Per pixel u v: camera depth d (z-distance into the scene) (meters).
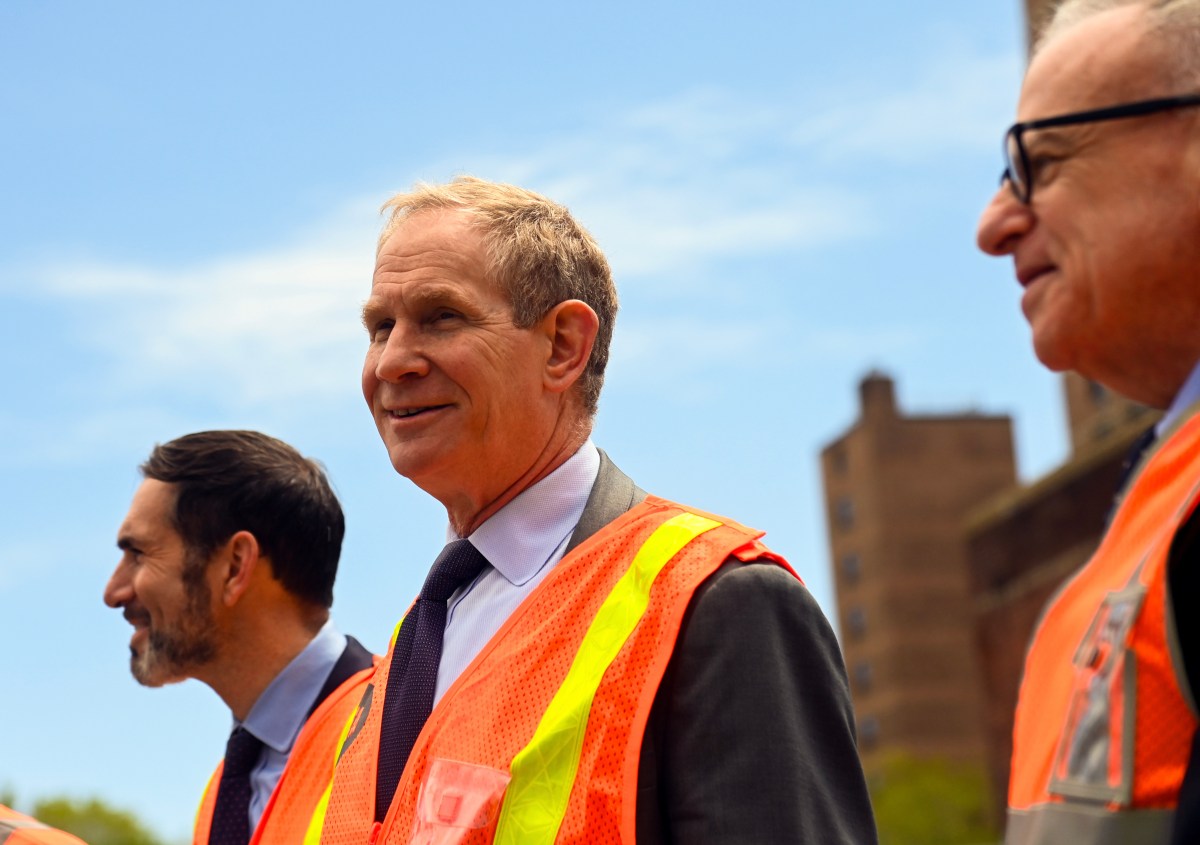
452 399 2.76
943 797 72.25
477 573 2.87
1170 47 1.86
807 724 2.44
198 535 3.84
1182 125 1.85
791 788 2.35
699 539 2.59
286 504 3.88
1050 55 1.95
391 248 2.87
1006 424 79.44
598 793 2.40
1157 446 1.89
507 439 2.80
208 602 3.83
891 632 77.06
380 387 2.85
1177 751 1.65
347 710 3.53
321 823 3.03
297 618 3.90
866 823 2.45
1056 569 36.06
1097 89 1.89
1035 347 1.97
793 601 2.50
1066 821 1.72
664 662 2.43
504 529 2.83
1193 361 1.91
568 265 2.88
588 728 2.45
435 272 2.79
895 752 75.94
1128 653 1.71
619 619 2.54
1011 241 1.99
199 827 3.85
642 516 2.72
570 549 2.77
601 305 2.95
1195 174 1.83
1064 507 35.75
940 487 78.62
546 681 2.55
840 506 81.31
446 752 2.57
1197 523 1.70
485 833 2.45
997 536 38.56
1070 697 1.80
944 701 76.50
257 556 3.85
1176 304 1.87
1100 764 1.71
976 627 39.44
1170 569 1.70
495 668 2.63
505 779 2.47
